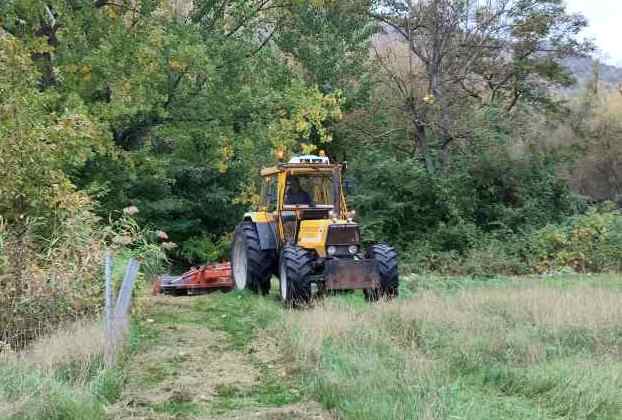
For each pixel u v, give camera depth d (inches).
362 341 313.6
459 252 934.4
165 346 341.7
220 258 1051.3
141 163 872.3
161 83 810.8
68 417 221.6
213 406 245.4
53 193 400.8
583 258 823.7
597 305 376.8
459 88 1120.8
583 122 1302.9
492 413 220.4
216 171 1047.0
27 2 701.3
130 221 440.8
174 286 614.9
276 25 1051.9
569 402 230.2
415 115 1015.6
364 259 442.6
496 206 979.9
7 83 407.5
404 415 210.7
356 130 1072.8
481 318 354.6
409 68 1122.7
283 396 255.3
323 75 1145.4
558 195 992.9
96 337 301.7
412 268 880.3
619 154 1293.1
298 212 486.0
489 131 991.0
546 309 371.9
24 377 244.8
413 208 994.7
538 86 1208.8
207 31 889.5
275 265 513.7
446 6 1000.9
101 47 716.0
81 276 370.3
